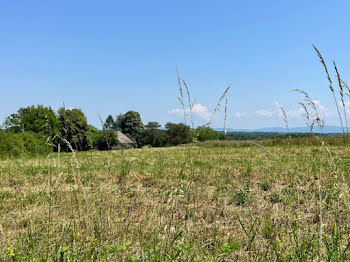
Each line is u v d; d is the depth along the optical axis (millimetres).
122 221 3762
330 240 2990
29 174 9062
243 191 5637
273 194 5375
